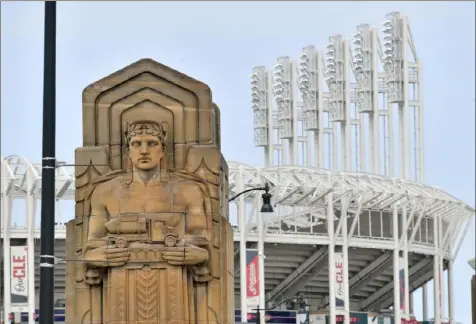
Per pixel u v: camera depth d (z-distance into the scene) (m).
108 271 39.72
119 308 39.25
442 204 149.75
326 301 150.75
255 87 175.12
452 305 159.00
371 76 160.38
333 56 163.25
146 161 39.88
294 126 170.62
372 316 142.00
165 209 39.97
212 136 41.09
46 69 35.81
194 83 40.84
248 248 135.00
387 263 149.50
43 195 35.31
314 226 149.88
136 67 40.91
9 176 123.88
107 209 39.97
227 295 41.03
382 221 149.38
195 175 40.41
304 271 144.62
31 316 124.19
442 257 154.25
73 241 40.41
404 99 157.88
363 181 139.50
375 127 159.88
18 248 124.62
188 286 39.81
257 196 130.75
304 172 135.00
